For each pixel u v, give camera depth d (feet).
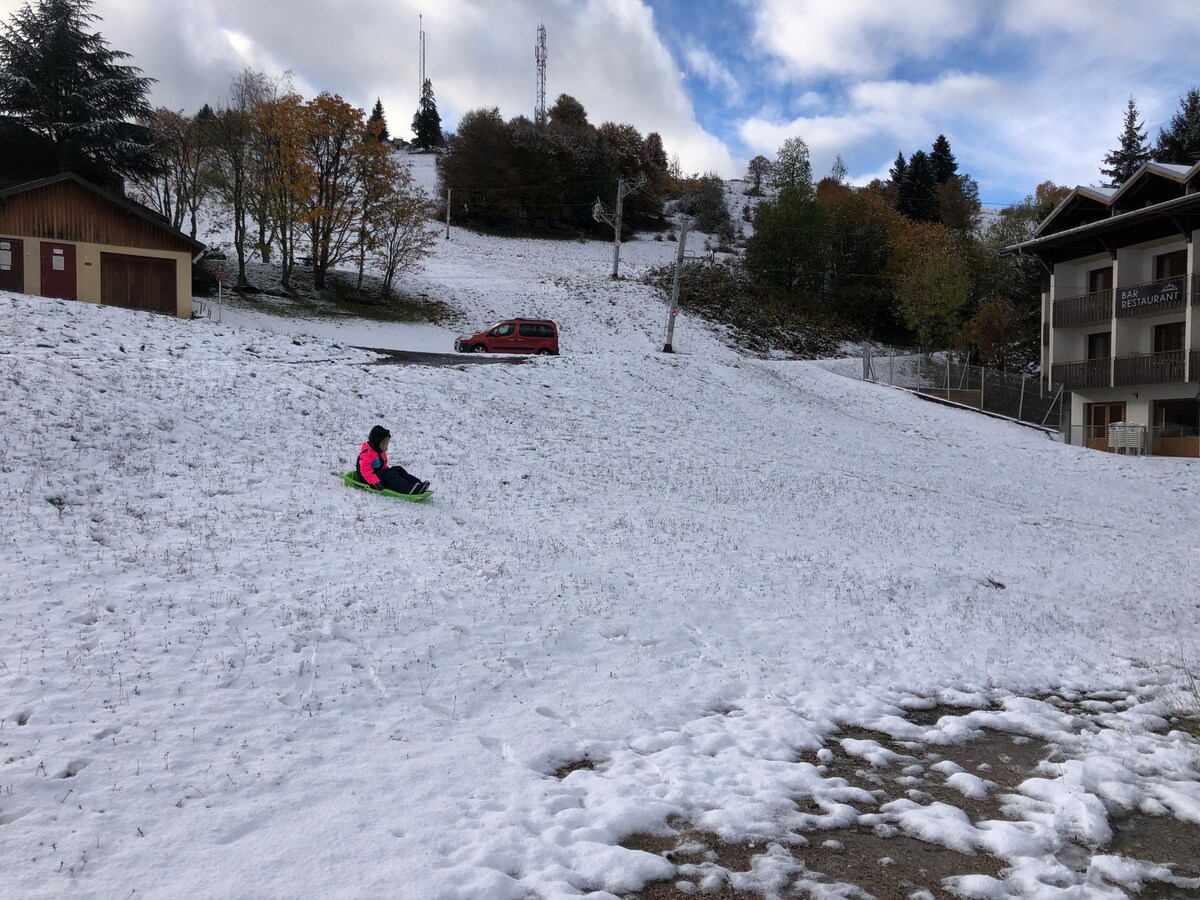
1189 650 34.78
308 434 49.32
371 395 61.00
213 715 18.80
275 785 16.30
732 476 61.52
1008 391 128.98
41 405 41.09
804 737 21.98
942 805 17.85
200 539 30.09
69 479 33.76
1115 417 113.80
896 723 23.86
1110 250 112.57
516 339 112.06
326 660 22.58
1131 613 40.65
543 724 21.15
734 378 101.71
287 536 32.04
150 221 97.19
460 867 13.98
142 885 12.75
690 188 355.36
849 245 226.99
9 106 119.34
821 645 30.71
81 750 16.47
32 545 26.81
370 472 40.65
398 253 153.17
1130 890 14.89
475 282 179.32
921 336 179.52
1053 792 18.97
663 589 33.88
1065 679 29.99
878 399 115.44
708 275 212.02
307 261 161.58
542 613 28.96
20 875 12.60
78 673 19.57
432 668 23.43
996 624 36.14
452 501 42.39
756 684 26.20
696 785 18.28
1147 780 20.20
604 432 67.67
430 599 28.04
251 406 51.06
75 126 116.16
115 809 14.76
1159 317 108.47
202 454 41.24
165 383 50.80
